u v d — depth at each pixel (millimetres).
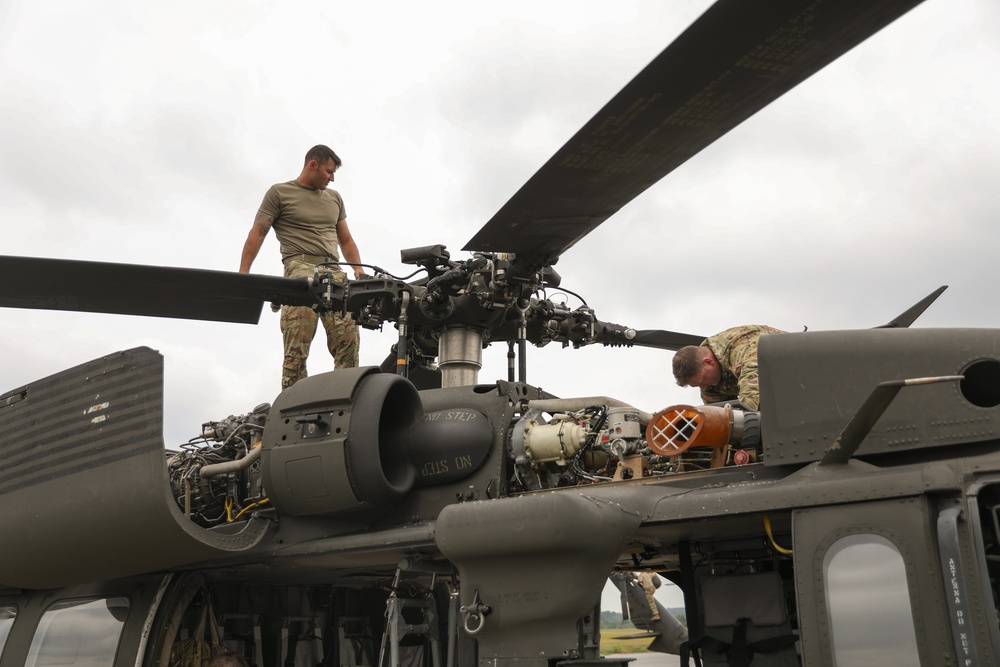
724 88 3568
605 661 4270
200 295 6031
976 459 4000
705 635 4852
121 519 5355
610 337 7121
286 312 7160
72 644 6059
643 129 3887
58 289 5742
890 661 3797
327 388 5648
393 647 5109
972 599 3693
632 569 6070
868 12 3111
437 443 5543
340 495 5422
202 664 5992
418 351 6684
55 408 5875
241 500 6176
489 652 4488
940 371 4266
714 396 5848
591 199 4559
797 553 4086
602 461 5336
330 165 7543
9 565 6027
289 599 6719
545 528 4289
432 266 6172
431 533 5082
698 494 4512
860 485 4043
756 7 3107
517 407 5566
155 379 5344
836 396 4441
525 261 5547
